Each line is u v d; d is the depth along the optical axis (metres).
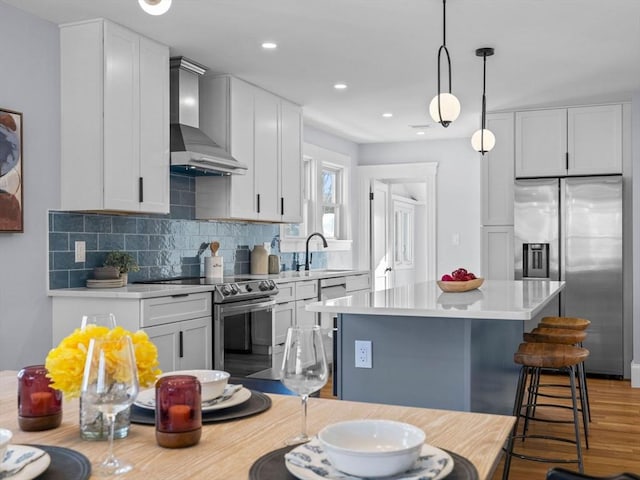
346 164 7.66
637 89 5.35
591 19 3.68
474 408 2.83
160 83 4.08
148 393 1.54
